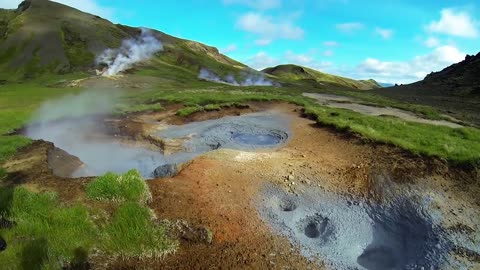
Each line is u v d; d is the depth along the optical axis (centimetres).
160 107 3036
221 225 1073
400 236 1114
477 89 7569
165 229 1012
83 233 952
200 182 1341
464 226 1132
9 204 1041
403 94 8150
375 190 1344
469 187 1351
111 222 1010
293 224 1143
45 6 13588
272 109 3170
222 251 961
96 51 11525
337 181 1425
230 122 2614
